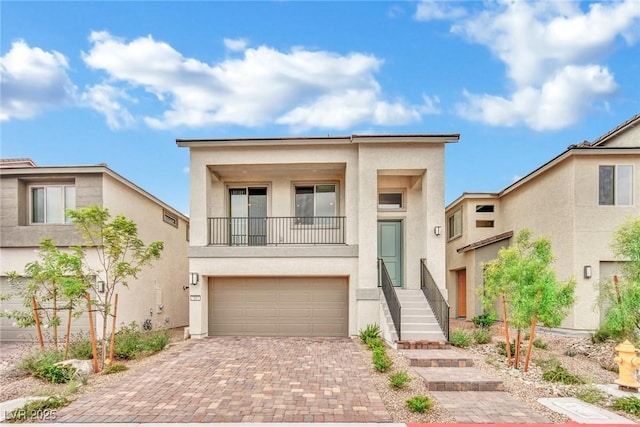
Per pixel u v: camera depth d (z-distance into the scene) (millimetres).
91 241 9953
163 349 10570
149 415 5812
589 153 12078
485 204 17547
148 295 15227
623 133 13773
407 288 13945
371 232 12500
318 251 12711
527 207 15016
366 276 12391
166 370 8367
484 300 9062
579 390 6918
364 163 12625
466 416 5820
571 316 12008
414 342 10047
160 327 16234
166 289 17125
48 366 7789
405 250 14172
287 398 6559
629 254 8484
